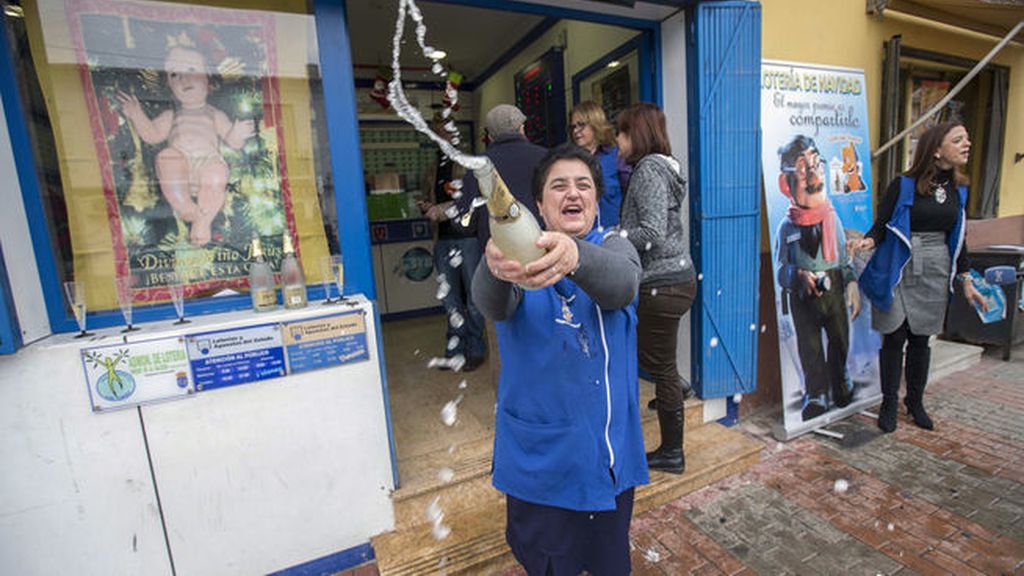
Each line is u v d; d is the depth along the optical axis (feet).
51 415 5.21
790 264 9.59
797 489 8.12
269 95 6.11
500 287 3.40
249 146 6.11
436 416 9.27
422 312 17.98
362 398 6.42
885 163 12.07
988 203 15.76
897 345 9.64
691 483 8.11
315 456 6.27
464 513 7.15
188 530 5.82
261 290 6.00
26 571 5.32
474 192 8.03
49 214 5.45
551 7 8.32
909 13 11.64
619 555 4.38
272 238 6.33
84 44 5.39
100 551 5.54
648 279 7.43
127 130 5.64
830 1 10.68
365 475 6.57
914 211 8.99
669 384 7.84
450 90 9.53
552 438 3.92
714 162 8.91
